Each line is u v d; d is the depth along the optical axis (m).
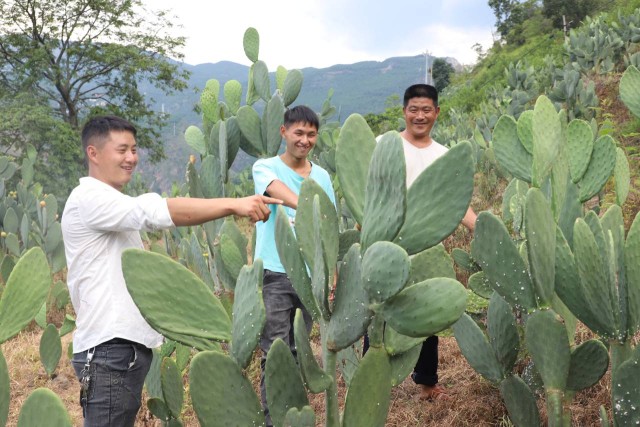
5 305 1.51
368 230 1.54
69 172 22.08
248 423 1.62
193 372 1.55
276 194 2.96
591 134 2.38
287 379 1.60
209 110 5.01
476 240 2.02
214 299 1.69
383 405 1.67
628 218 4.84
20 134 22.39
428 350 3.15
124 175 2.23
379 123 24.55
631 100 2.75
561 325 1.96
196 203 2.02
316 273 1.61
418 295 1.41
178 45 26.50
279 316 2.97
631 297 1.95
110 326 2.10
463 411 3.00
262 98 5.05
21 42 24.47
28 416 1.22
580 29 19.02
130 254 1.61
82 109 26.47
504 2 44.84
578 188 2.41
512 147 2.44
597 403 2.75
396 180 1.45
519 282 1.97
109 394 2.12
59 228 6.21
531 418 2.27
